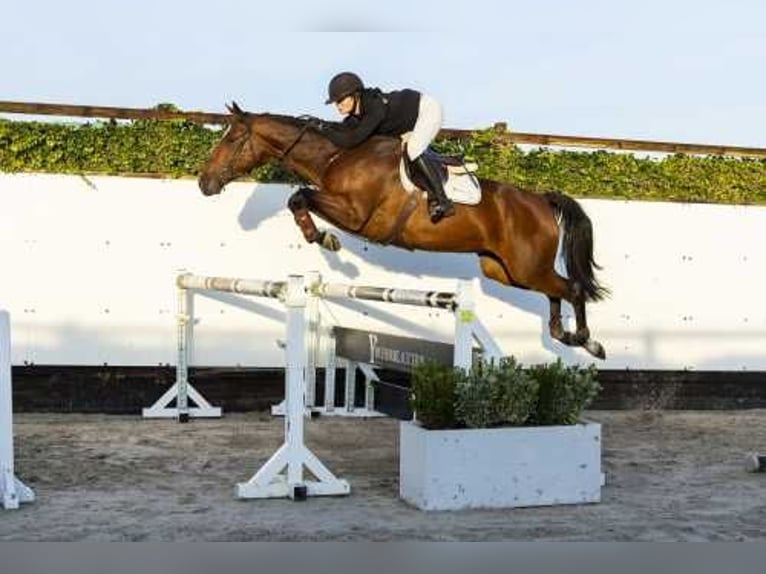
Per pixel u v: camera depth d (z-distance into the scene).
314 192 6.64
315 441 6.92
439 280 8.59
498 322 8.67
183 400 7.80
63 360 7.96
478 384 5.01
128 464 5.98
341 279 8.42
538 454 5.06
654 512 4.98
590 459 5.16
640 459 6.47
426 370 5.13
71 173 7.97
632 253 8.87
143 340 8.08
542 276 7.20
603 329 8.82
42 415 7.83
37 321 7.93
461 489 4.94
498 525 4.64
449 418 5.05
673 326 8.93
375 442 6.92
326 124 6.71
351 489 5.41
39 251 7.93
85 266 8.00
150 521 4.64
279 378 8.27
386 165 6.57
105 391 8.00
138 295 8.08
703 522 4.79
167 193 8.12
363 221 6.64
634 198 8.88
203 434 7.07
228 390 8.17
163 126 8.14
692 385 8.93
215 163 6.79
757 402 9.05
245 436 7.02
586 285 7.26
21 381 7.90
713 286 9.00
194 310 8.12
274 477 5.20
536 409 5.16
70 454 6.25
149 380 8.06
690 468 6.19
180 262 8.15
